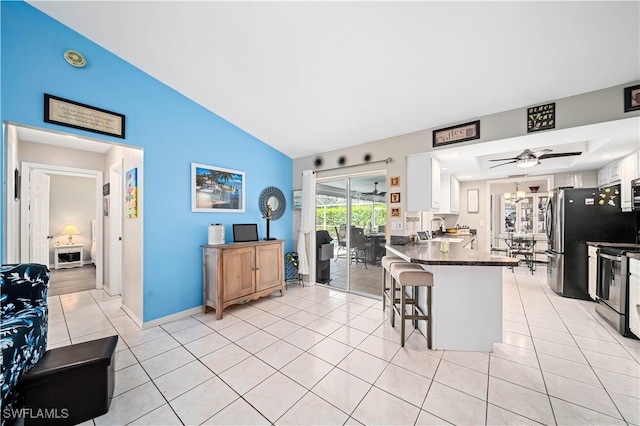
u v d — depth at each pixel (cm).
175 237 304
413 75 238
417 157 336
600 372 192
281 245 389
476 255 244
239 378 189
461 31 185
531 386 177
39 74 212
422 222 417
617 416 150
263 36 213
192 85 293
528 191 640
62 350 160
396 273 249
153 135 285
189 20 205
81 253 601
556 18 167
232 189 368
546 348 229
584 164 434
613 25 167
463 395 169
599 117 224
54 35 219
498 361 210
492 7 165
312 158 444
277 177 440
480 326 227
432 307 234
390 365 205
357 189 411
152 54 250
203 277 326
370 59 225
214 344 241
